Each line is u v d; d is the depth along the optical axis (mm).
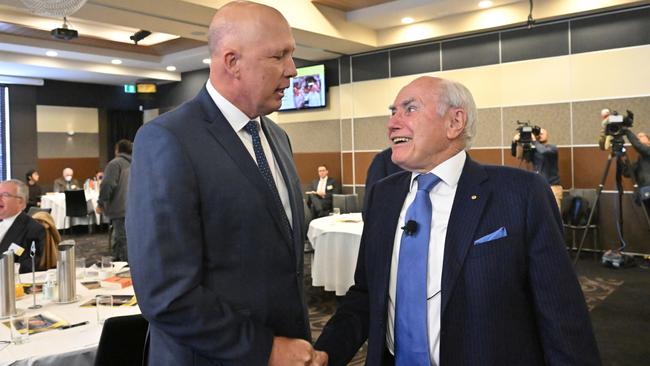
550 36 6602
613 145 5547
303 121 9148
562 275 1225
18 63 8625
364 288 1571
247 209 1240
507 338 1218
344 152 8695
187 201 1146
